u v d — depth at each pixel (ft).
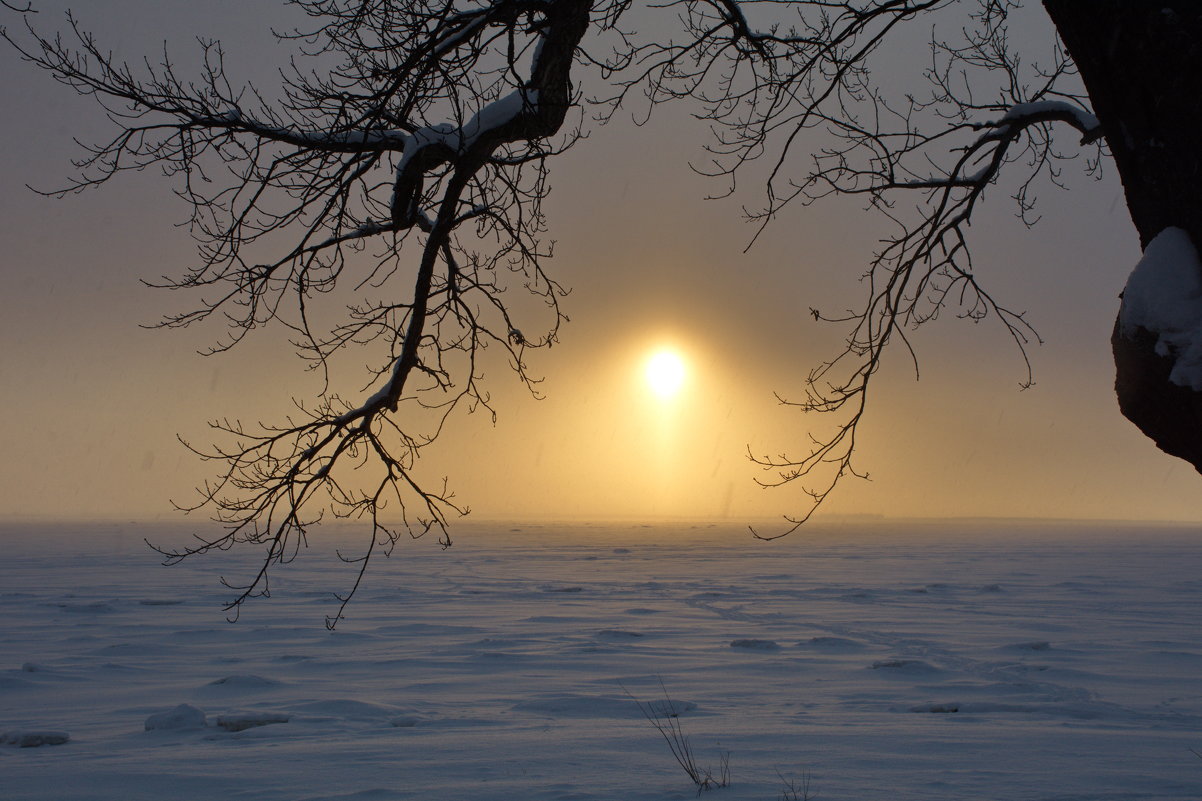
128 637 68.03
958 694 42.88
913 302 14.82
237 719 34.06
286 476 15.10
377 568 176.04
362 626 75.92
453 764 26.81
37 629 74.54
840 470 13.33
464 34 13.15
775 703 40.16
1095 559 231.71
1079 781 24.41
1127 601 106.11
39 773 26.17
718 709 38.47
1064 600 107.45
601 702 39.47
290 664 53.78
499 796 22.68
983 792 22.99
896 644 64.49
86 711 39.29
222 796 23.17
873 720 35.53
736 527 652.48
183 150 15.40
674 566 189.06
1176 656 57.67
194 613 87.86
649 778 24.80
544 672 50.14
